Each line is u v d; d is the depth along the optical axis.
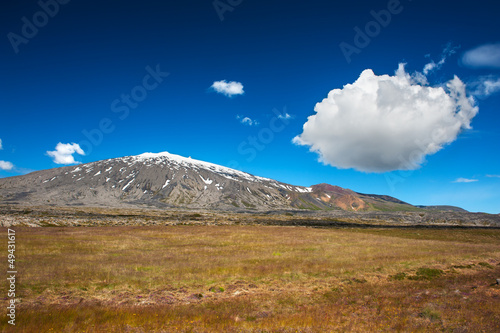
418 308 15.59
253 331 11.84
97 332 11.59
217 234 51.72
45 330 11.57
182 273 22.95
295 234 55.94
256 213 178.75
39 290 17.84
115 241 39.44
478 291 19.19
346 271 25.20
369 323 13.07
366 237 54.69
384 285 21.59
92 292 18.20
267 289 20.16
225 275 22.81
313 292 19.70
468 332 11.57
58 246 33.25
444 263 29.50
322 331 11.91
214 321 13.35
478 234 73.06
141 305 16.22
